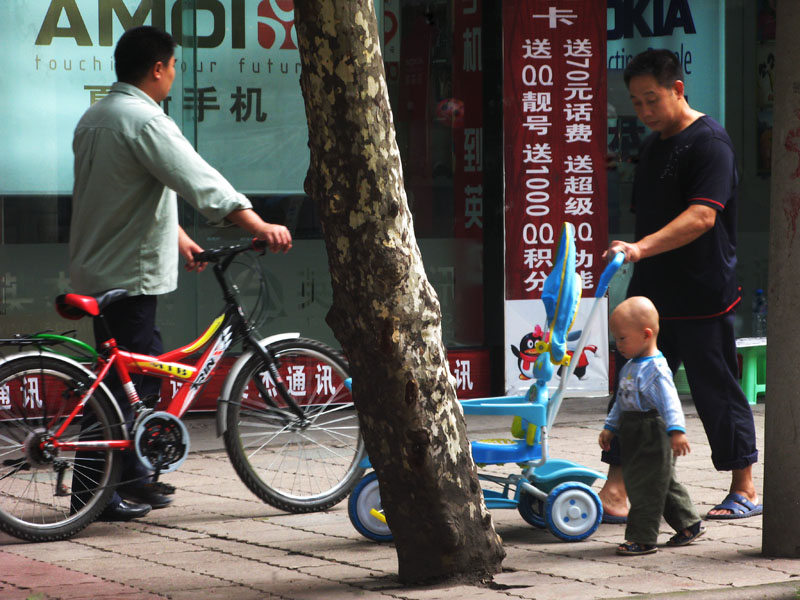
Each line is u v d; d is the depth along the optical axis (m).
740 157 21.22
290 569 9.89
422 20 19.28
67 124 18.06
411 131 19.33
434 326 9.06
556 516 10.65
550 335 10.74
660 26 20.38
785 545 10.03
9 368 11.15
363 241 8.75
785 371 9.96
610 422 10.59
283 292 19.08
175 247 12.05
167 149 11.53
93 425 11.45
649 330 10.27
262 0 18.83
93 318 11.74
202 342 12.09
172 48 12.07
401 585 9.28
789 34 9.81
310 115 8.73
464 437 9.27
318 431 12.68
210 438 16.50
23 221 17.91
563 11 19.19
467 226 19.62
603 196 19.50
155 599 8.97
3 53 17.72
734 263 11.86
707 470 14.05
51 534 11.05
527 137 19.16
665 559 10.05
